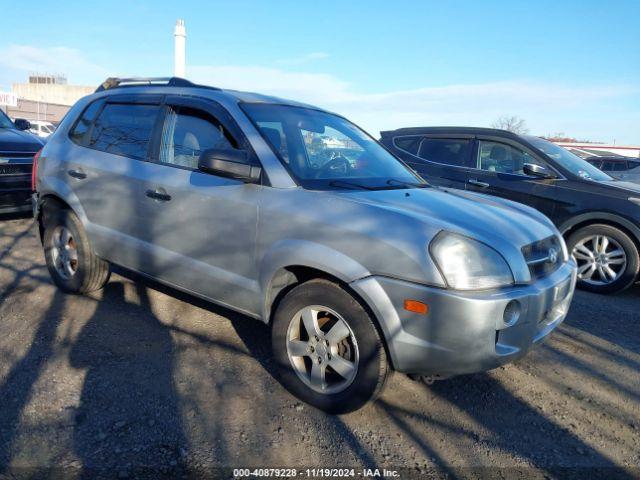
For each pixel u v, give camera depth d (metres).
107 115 4.36
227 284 3.35
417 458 2.65
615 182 6.14
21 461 2.45
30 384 3.11
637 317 4.95
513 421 3.04
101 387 3.13
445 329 2.55
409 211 2.86
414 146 7.48
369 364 2.77
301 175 3.23
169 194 3.60
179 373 3.35
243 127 3.42
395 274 2.63
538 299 2.76
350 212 2.86
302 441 2.73
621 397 3.38
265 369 3.48
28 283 4.91
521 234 2.96
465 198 3.56
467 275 2.57
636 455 2.76
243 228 3.21
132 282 5.04
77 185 4.29
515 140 6.57
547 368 3.74
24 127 8.37
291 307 3.04
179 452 2.58
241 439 2.72
